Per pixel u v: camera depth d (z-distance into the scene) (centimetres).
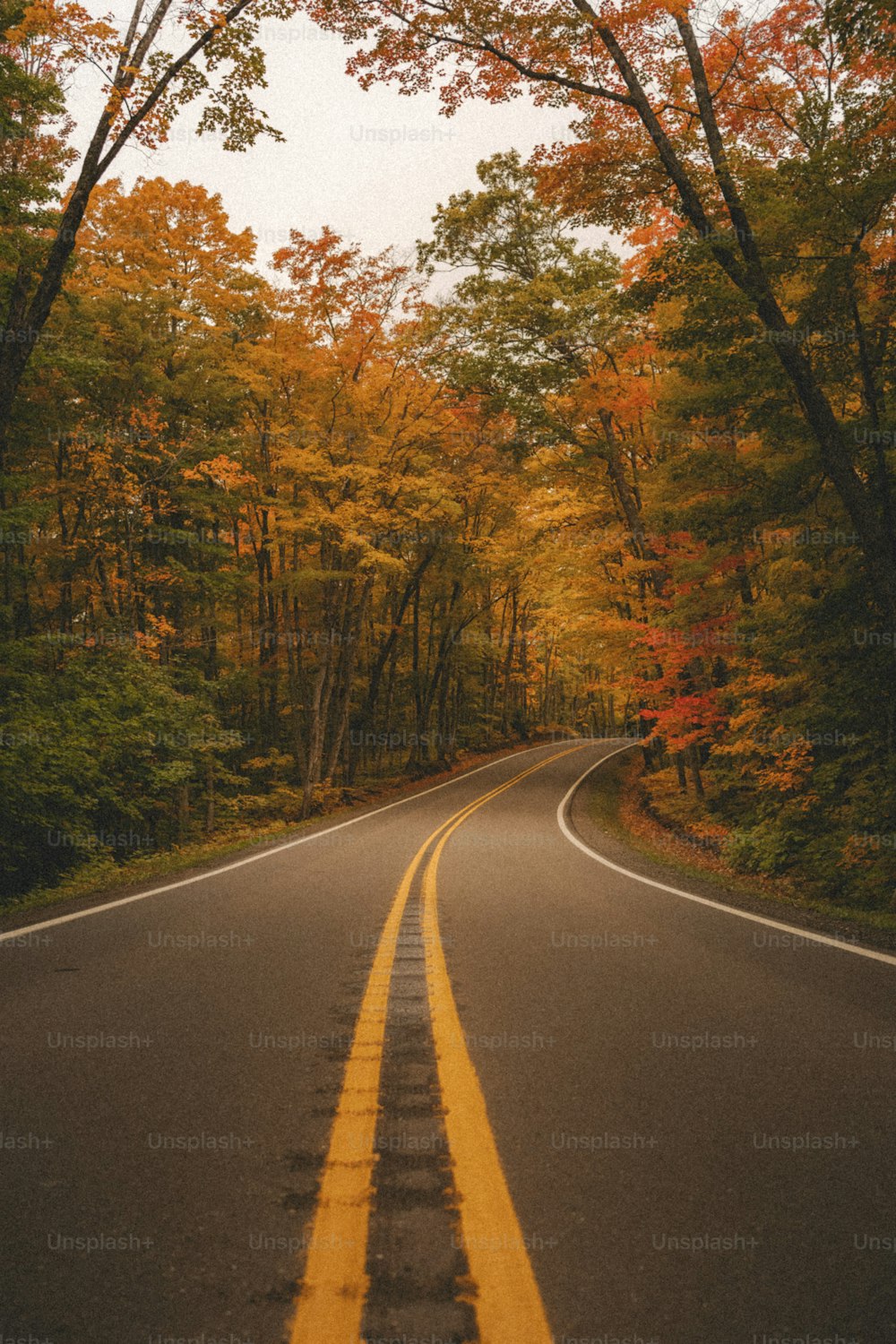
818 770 1047
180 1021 376
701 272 862
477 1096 286
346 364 1891
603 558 2002
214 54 915
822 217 774
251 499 2047
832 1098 287
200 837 1702
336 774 2872
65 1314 168
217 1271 183
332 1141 249
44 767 1143
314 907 703
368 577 2217
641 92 888
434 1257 189
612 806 2198
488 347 1728
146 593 1808
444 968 479
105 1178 225
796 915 699
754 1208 211
